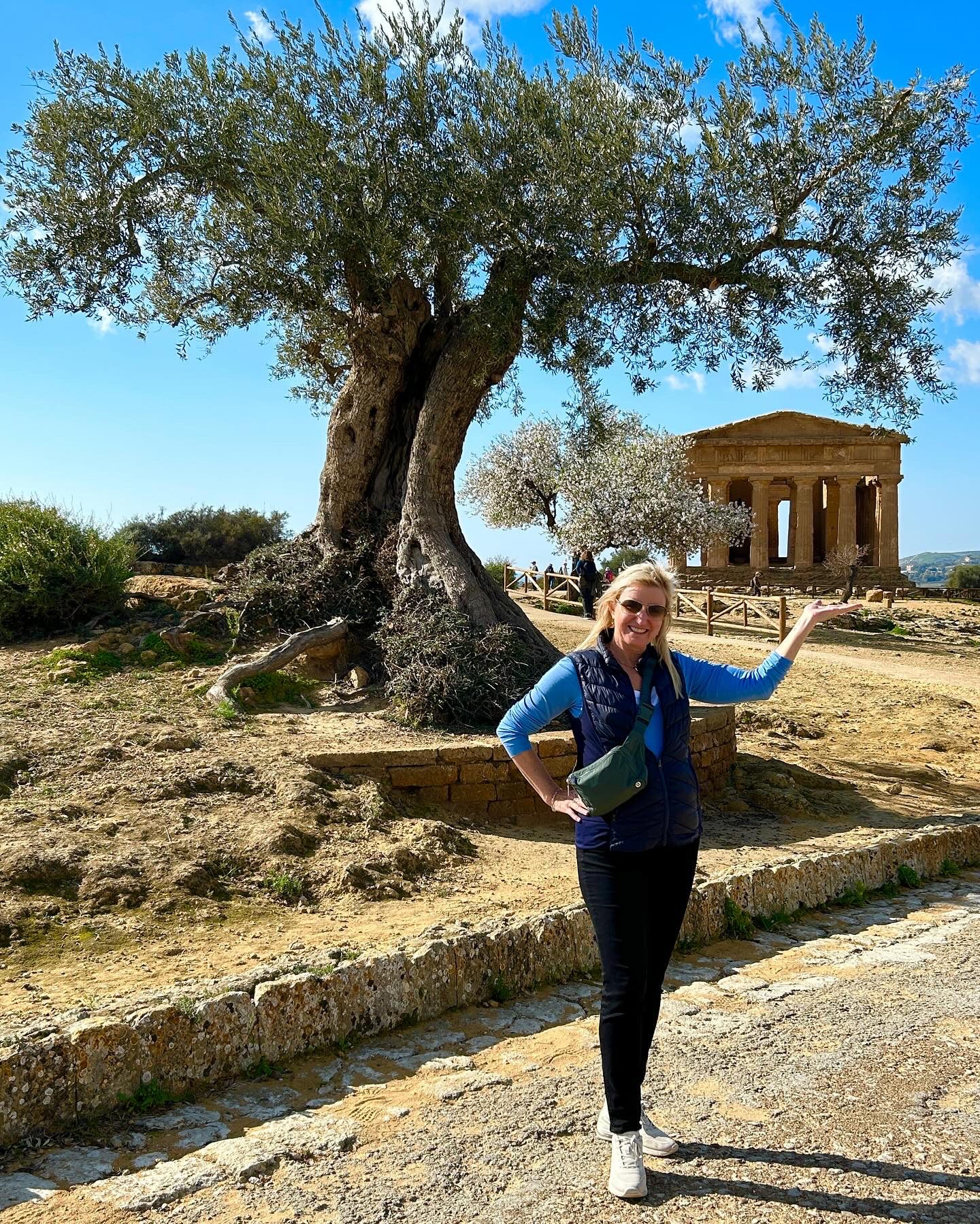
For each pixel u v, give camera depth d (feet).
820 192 42.39
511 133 40.83
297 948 19.65
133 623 42.88
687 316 45.29
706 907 21.83
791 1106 13.12
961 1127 12.46
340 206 41.04
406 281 44.86
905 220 42.78
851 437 169.58
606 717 11.94
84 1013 14.55
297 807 27.30
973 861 30.55
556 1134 12.43
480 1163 11.69
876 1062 14.57
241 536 99.19
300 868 24.36
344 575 44.04
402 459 46.16
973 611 133.18
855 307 42.29
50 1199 11.01
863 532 192.65
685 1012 16.92
